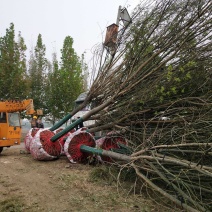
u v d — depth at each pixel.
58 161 6.20
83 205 3.71
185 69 4.64
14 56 17.38
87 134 5.85
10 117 9.33
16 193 4.19
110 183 4.55
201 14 4.52
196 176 3.62
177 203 3.30
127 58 5.64
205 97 4.48
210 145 3.36
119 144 5.55
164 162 3.88
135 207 3.65
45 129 6.46
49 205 3.73
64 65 18.25
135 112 5.25
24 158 6.89
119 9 5.98
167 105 4.91
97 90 6.15
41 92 20.22
